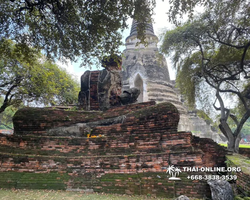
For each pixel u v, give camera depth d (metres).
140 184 5.37
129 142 6.01
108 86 10.11
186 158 5.46
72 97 20.94
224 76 15.24
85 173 5.68
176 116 6.12
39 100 17.92
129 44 28.48
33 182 5.53
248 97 12.38
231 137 11.33
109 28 8.64
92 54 9.71
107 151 6.04
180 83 16.70
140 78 25.06
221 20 10.58
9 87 15.39
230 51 13.13
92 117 7.41
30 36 9.45
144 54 26.38
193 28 11.62
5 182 5.47
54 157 5.86
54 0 7.74
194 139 7.24
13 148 6.03
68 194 5.20
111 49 9.36
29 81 15.29
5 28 8.60
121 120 6.81
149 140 5.90
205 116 17.45
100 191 5.46
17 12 8.43
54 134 6.89
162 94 23.34
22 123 7.04
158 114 6.27
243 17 10.39
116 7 7.88
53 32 9.20
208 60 13.23
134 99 9.25
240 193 4.85
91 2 7.81
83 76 10.98
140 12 7.96
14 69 14.27
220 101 12.24
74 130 6.93
